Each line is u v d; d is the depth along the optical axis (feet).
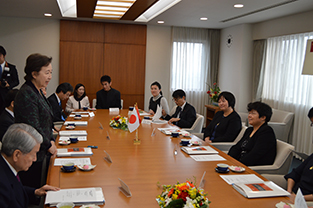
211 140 12.56
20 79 22.76
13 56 22.45
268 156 9.09
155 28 24.68
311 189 7.19
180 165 7.47
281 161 8.79
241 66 22.47
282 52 19.92
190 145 9.48
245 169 7.33
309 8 16.40
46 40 22.90
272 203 5.40
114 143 9.62
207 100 26.07
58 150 8.27
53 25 22.88
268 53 21.33
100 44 23.68
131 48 24.29
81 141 9.70
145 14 22.09
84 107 17.34
